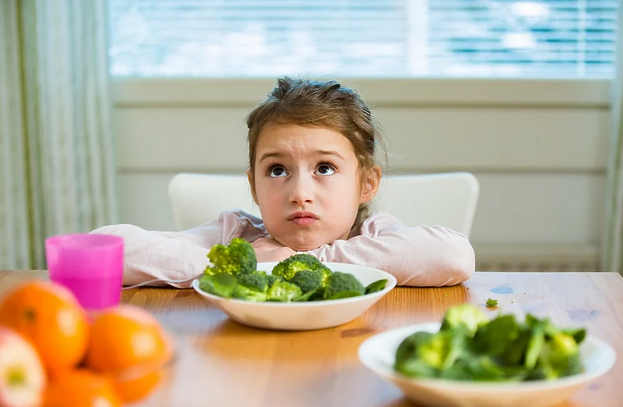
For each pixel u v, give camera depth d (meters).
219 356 0.83
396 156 2.41
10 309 0.61
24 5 2.29
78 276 0.89
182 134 2.41
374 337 0.78
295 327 0.91
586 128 2.42
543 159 2.43
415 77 2.37
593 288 1.15
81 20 2.26
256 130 1.38
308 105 1.31
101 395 0.55
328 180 1.32
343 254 1.19
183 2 2.44
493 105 2.40
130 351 0.62
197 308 1.04
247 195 1.68
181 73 2.44
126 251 1.17
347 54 2.45
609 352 0.72
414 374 0.64
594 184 2.47
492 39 2.45
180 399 0.71
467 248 1.18
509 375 0.66
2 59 2.27
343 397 0.72
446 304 1.06
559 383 0.64
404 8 2.44
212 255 0.99
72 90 2.28
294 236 1.33
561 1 2.45
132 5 2.42
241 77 2.37
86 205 2.33
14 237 2.33
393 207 1.65
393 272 1.16
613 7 2.44
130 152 2.42
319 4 2.44
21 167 2.31
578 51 2.45
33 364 0.55
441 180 1.66
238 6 2.44
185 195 1.66
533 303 1.07
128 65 2.43
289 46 2.46
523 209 2.48
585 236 2.50
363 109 1.42
